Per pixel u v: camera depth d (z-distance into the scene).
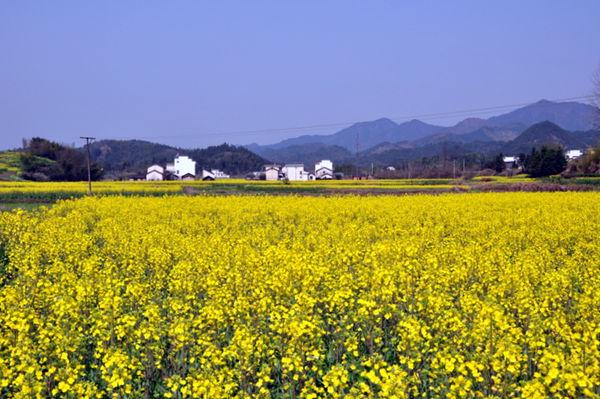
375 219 32.94
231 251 19.95
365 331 12.30
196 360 11.51
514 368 9.31
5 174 123.12
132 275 18.61
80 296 13.59
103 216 35.06
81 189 66.25
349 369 11.33
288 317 11.09
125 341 11.84
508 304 13.36
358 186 72.88
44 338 10.98
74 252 21.61
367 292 13.68
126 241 23.12
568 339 10.34
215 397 8.91
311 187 70.44
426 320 12.88
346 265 17.80
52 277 19.11
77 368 9.98
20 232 27.83
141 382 11.23
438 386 9.80
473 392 9.27
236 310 12.80
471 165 163.00
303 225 29.53
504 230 25.73
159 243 23.16
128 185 79.38
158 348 11.31
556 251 21.22
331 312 14.25
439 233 26.69
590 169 97.00
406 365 10.60
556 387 8.46
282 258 17.30
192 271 16.92
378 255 18.03
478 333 10.53
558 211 34.28
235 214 34.91
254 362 10.40
